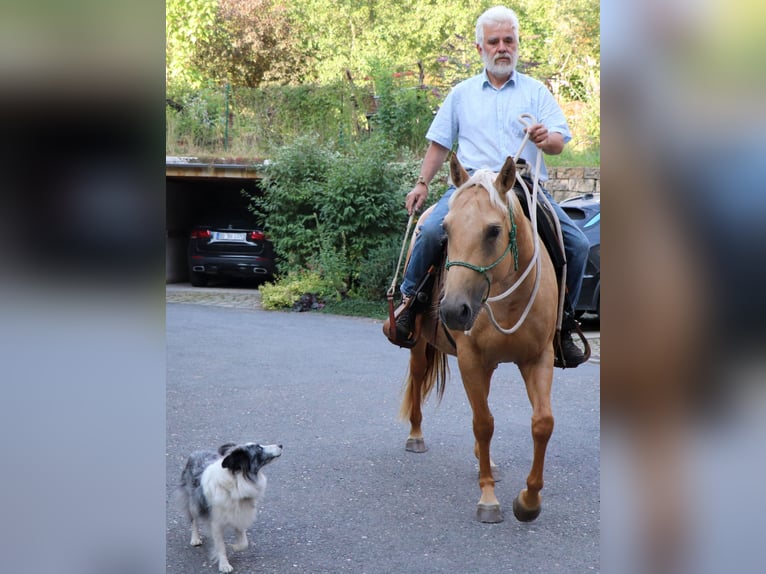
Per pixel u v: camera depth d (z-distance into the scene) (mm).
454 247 3758
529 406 7336
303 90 19516
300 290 14125
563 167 15523
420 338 5594
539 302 4152
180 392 7746
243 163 15898
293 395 7691
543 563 3930
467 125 4871
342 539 4254
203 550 4109
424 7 24734
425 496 4938
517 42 4738
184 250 18547
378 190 14188
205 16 23250
